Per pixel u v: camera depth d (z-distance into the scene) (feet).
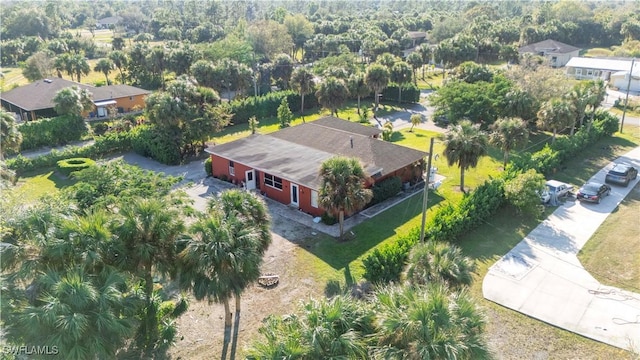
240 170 104.06
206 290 49.73
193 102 124.98
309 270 70.85
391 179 98.73
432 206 94.17
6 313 40.40
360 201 74.79
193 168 118.73
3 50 289.33
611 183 105.40
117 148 131.23
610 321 58.39
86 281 41.19
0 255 43.55
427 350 35.42
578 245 77.97
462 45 239.71
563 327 57.47
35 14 369.50
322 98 159.02
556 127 124.98
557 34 333.62
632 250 75.97
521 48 292.40
